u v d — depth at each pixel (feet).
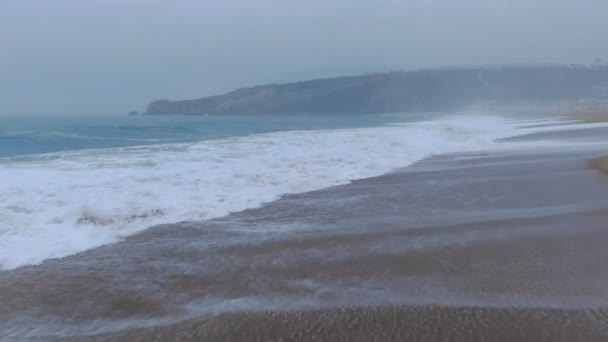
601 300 13.79
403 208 25.90
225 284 15.57
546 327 12.24
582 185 30.81
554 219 22.48
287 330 12.46
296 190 31.35
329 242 19.89
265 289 15.14
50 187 27.81
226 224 23.00
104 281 15.84
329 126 130.82
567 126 106.22
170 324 12.91
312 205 26.99
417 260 17.47
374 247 19.11
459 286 14.99
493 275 15.83
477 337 11.84
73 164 36.78
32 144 64.08
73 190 27.45
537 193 28.76
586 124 112.68
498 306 13.51
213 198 27.91
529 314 12.98
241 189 30.60
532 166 39.99
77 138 75.31
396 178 35.96
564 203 25.86
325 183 33.78
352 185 33.24
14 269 16.81
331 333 12.24
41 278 16.05
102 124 126.52
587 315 12.88
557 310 13.20
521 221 22.31
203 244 19.81
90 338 12.26
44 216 22.38
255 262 17.58
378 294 14.56
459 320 12.73
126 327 12.80
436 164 43.93
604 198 26.81
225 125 139.03
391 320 12.84
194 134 91.09
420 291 14.70
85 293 14.87
